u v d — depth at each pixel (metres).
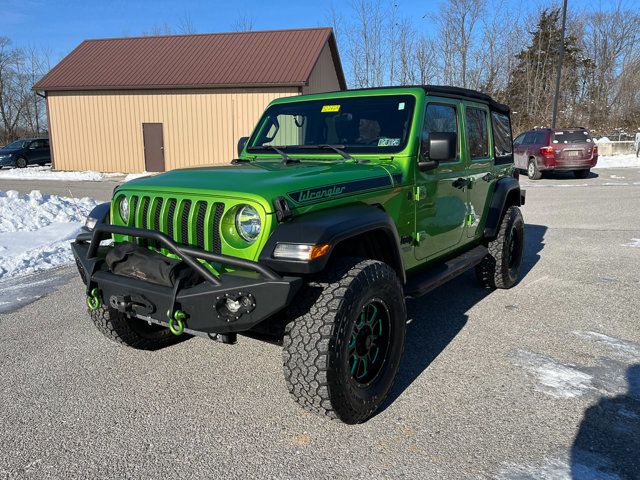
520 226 6.02
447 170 4.55
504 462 2.79
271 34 23.67
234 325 2.83
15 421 3.22
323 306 2.90
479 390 3.58
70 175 22.36
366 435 3.06
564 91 40.56
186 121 22.20
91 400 3.48
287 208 2.91
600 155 28.61
